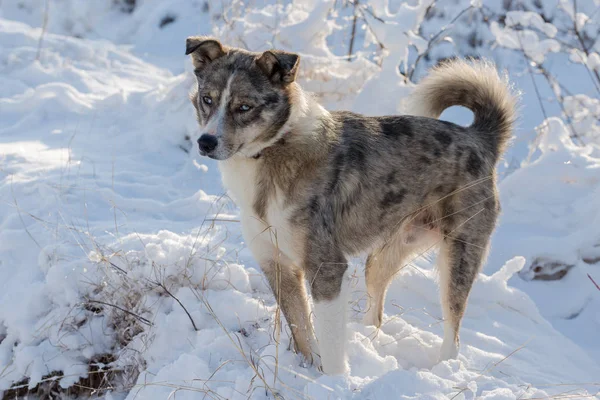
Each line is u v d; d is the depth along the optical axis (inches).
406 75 434.9
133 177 351.9
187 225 306.3
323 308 216.5
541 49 450.6
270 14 421.7
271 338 234.1
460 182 244.8
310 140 220.1
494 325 279.9
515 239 336.5
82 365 248.1
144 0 779.4
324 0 409.4
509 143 268.8
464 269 245.1
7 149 367.2
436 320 275.6
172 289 256.7
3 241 278.5
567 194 361.1
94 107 442.3
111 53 626.2
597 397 219.9
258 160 220.5
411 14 395.5
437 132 244.8
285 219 218.1
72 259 267.6
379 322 258.1
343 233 230.2
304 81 397.1
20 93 474.6
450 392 201.2
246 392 203.2
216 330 234.1
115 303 253.3
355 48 508.7
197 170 365.7
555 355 266.7
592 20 485.7
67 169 345.1
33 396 248.5
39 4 784.9
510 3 606.2
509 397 198.8
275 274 228.7
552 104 523.5
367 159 230.1
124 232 289.9
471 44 598.5
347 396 196.4
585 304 312.0
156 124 410.0
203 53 229.3
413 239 252.8
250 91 216.2
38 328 251.8
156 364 232.4
